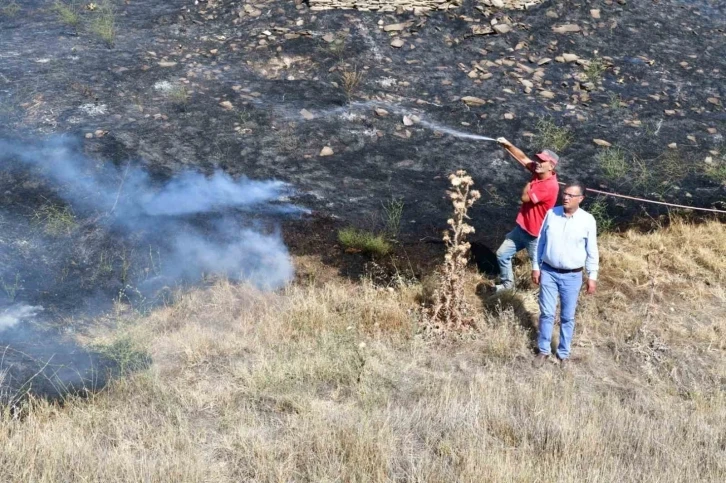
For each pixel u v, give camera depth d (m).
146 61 12.59
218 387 6.82
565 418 6.40
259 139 10.98
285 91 12.12
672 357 7.62
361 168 10.71
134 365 6.99
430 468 5.73
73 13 14.06
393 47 13.18
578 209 7.10
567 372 7.32
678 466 5.81
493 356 7.53
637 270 8.97
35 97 11.37
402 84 12.45
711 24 14.98
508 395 6.82
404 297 8.36
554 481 5.52
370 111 11.77
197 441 6.05
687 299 8.59
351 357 7.20
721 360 7.61
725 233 9.77
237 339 7.55
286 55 12.86
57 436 5.78
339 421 6.26
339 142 11.13
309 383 6.93
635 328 8.03
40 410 6.27
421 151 11.13
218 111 11.46
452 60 13.06
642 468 5.85
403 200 10.16
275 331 7.71
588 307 8.38
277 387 6.80
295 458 5.83
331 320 7.93
